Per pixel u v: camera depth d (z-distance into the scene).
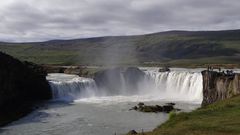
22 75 93.69
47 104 91.19
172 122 37.81
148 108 80.50
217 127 31.56
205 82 83.88
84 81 111.69
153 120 69.06
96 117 72.31
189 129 31.83
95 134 57.22
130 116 73.62
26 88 95.88
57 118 71.25
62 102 95.44
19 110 79.12
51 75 143.25
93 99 101.75
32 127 62.91
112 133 57.81
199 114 39.16
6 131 59.81
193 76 104.69
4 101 80.06
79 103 93.31
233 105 42.38
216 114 38.22
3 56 89.06
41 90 99.56
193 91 103.25
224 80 74.12
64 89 104.88
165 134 31.14
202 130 30.94
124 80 120.06
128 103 92.81
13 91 86.69
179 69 169.62
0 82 79.44
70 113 77.12
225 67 180.62
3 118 70.62
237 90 66.75
